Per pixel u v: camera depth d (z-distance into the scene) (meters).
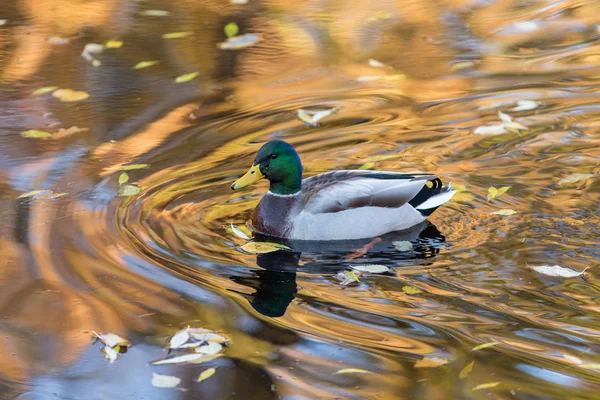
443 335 6.31
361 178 8.40
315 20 14.99
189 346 6.16
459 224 8.24
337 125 10.73
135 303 6.82
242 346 6.21
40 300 6.83
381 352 6.10
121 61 13.07
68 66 12.86
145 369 5.95
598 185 8.85
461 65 12.73
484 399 5.50
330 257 7.78
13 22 14.86
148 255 7.65
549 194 8.73
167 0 16.09
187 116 11.06
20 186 9.06
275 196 8.33
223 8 15.63
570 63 12.59
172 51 13.46
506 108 11.03
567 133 10.20
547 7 15.39
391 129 10.57
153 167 9.59
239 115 11.09
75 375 5.89
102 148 10.09
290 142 10.27
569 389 5.60
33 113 11.15
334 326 6.48
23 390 5.73
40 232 8.03
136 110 11.23
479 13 15.27
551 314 6.57
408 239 8.11
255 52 13.47
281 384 5.73
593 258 7.46
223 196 8.99
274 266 7.55
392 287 7.10
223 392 5.67
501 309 6.67
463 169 9.42
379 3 15.94
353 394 5.61
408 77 12.36
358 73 12.57
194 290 7.04
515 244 7.77
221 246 7.93
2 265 7.38
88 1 16.05
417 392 5.60
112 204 8.69
